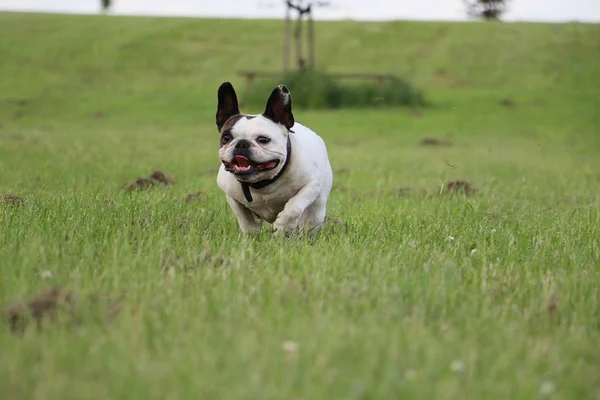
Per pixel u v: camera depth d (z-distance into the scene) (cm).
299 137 915
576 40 5325
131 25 5788
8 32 5462
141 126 3331
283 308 634
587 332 629
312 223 973
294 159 891
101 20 5934
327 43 5419
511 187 1697
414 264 805
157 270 732
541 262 853
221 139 869
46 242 819
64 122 3422
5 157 2025
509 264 840
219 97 885
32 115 3622
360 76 4066
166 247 827
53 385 471
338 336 561
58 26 5691
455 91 4369
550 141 2986
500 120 3544
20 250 764
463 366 518
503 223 1130
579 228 1073
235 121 865
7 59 4872
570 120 3584
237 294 658
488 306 673
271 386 471
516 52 5122
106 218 980
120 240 827
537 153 2597
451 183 1588
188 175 1781
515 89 4419
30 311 604
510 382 504
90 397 460
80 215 983
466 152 2555
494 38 5397
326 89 3897
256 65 4988
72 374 493
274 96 866
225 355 524
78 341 544
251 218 958
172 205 1116
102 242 848
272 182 891
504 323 628
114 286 677
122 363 504
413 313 636
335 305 648
